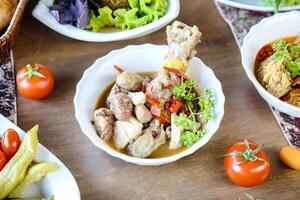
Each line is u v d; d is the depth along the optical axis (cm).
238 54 73
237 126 65
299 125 66
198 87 65
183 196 59
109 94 64
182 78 62
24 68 66
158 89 61
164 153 60
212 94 63
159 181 60
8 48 68
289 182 60
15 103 67
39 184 57
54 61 72
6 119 61
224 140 64
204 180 60
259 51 70
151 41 74
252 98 68
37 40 74
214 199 59
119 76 62
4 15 69
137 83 63
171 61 63
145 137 60
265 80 65
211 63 72
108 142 61
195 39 63
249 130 65
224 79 70
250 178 57
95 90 64
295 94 65
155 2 74
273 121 66
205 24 77
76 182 58
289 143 64
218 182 60
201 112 61
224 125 65
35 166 56
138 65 67
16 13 67
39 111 66
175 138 60
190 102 63
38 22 76
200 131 60
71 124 65
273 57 66
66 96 68
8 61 71
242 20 77
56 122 65
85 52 73
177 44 63
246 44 67
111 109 61
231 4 76
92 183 60
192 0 80
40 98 67
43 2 74
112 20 74
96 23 73
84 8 71
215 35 75
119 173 61
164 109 62
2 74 70
